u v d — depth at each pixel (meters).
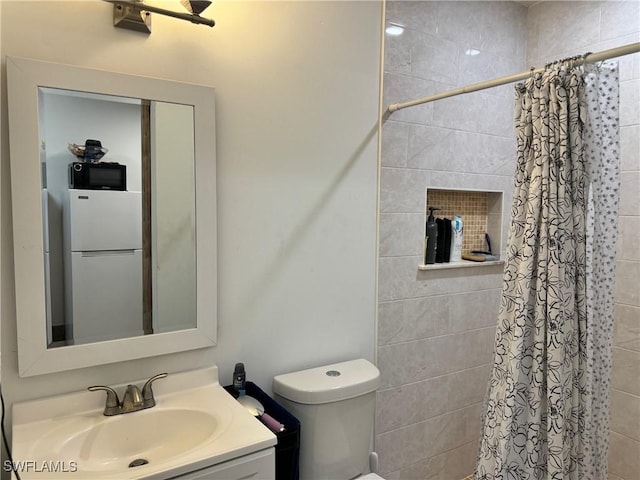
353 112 1.80
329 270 1.78
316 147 1.71
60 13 1.22
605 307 1.38
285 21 1.60
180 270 1.43
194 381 1.46
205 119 1.43
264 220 1.60
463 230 2.37
